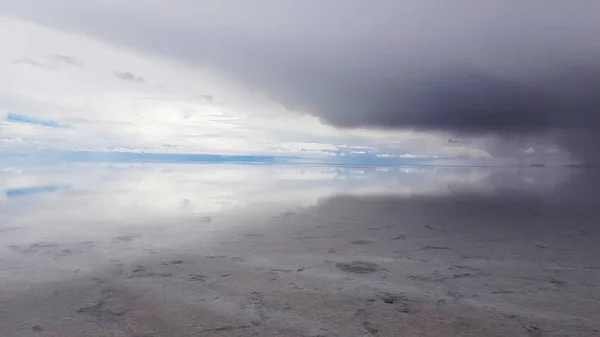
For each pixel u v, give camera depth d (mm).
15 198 6375
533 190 9273
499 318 1961
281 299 2219
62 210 5309
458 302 2184
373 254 3232
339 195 7828
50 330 1792
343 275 2674
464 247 3477
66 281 2496
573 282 2531
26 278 2541
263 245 3521
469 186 10383
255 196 7473
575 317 1975
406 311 2053
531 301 2197
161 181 10320
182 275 2646
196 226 4391
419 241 3711
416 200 7047
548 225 4551
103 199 6520
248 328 1838
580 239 3805
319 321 1923
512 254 3230
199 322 1901
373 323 1901
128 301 2168
